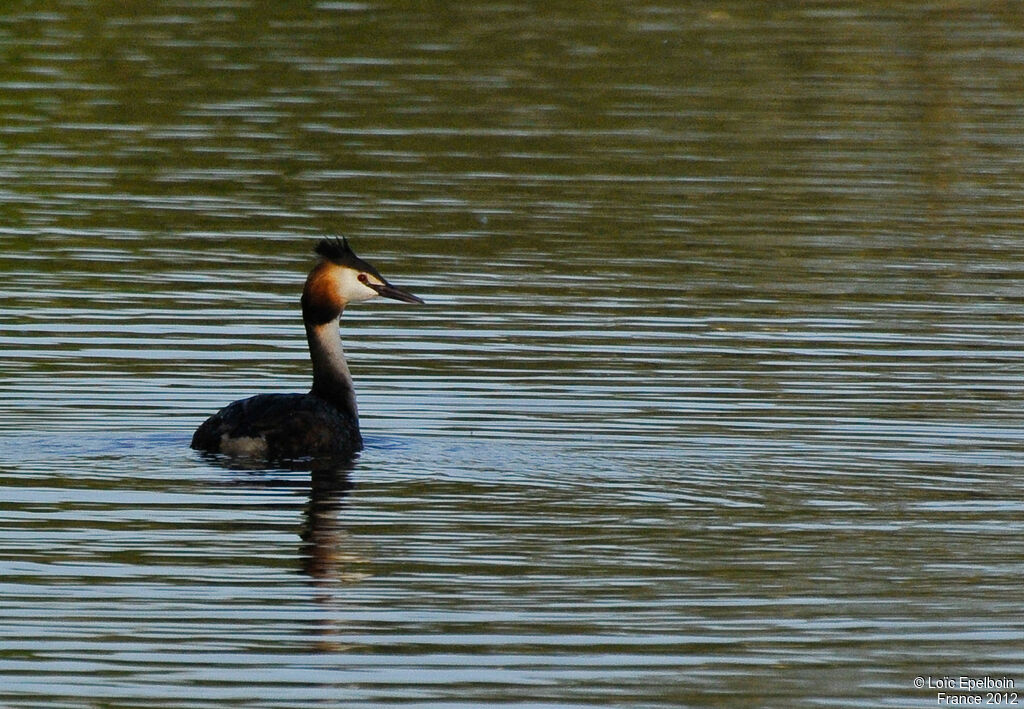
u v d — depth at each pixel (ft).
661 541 41.19
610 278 68.49
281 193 80.74
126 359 57.06
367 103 96.73
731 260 71.36
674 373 56.39
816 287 67.56
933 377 56.29
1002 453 48.49
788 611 37.29
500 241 73.67
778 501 44.24
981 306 65.26
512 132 91.71
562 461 47.37
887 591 38.42
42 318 61.67
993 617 37.14
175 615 36.63
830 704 33.24
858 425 50.98
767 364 57.47
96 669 34.12
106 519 41.96
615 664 34.68
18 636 35.50
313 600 37.45
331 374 50.90
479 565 39.55
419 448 48.65
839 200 80.89
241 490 44.55
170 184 81.92
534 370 56.54
